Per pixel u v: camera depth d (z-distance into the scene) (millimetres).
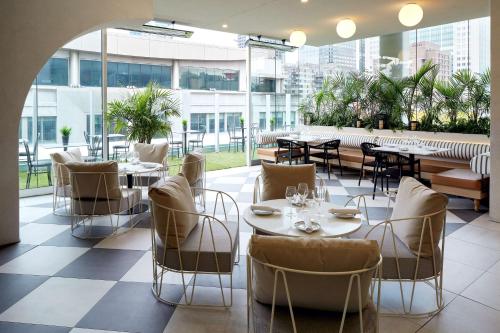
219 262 3061
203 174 5980
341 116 10367
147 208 6141
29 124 7066
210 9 7117
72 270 3838
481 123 7902
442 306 3162
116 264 3986
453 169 7023
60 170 5660
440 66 8914
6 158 4457
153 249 3312
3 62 4324
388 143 8953
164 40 10492
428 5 6754
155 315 3029
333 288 1987
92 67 7594
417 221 2992
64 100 7418
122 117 7703
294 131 11086
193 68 11422
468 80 7938
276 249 1963
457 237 4781
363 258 1905
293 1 6613
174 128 10852
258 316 2121
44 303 3201
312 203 3555
